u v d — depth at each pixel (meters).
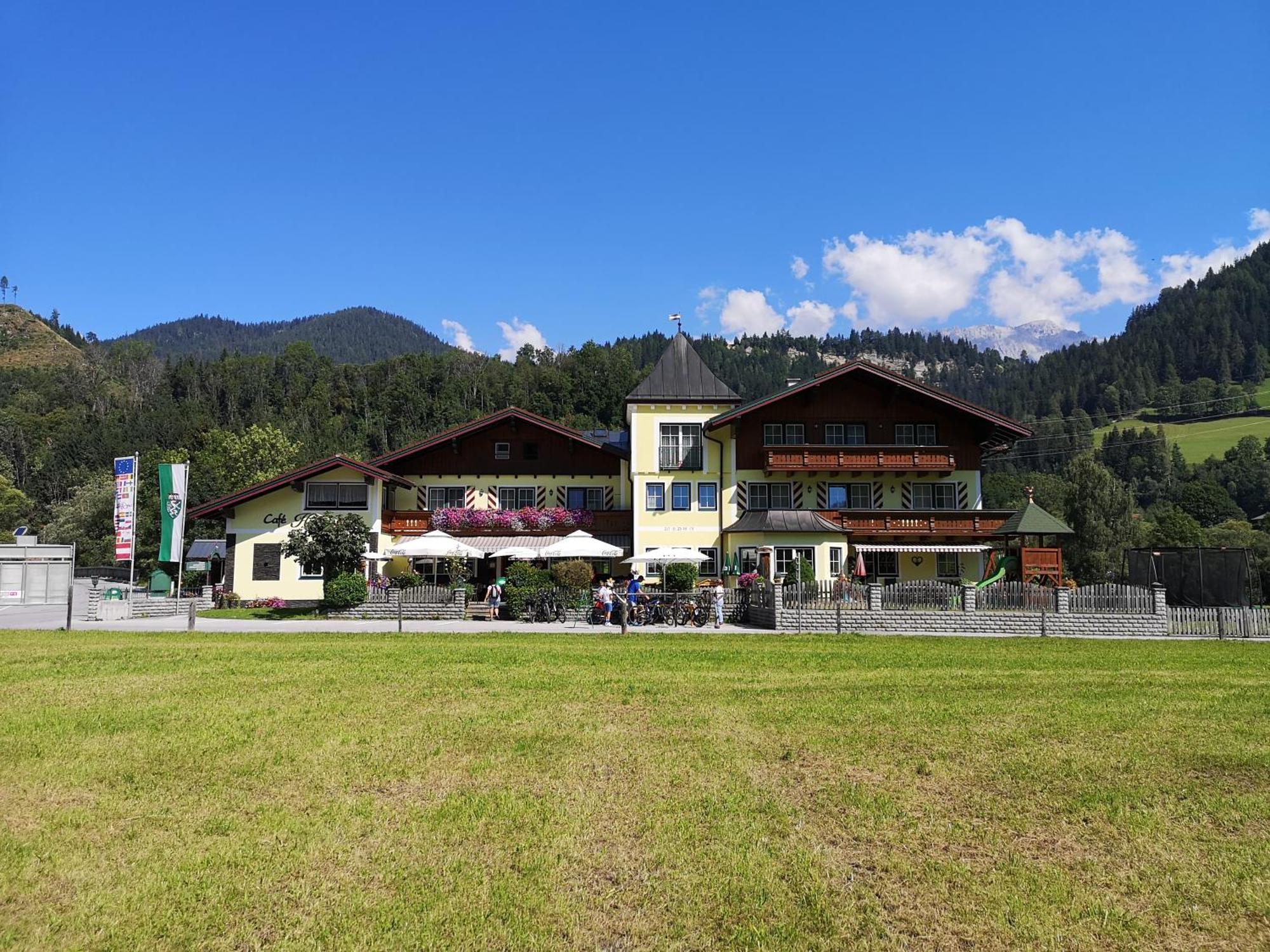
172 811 9.14
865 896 7.39
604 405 165.38
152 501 83.81
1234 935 6.82
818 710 14.22
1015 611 30.83
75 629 30.33
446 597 36.12
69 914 6.89
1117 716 13.84
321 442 136.50
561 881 7.56
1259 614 30.33
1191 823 9.12
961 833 8.75
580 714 13.78
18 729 12.30
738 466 46.44
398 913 6.97
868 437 46.53
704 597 34.53
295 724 12.85
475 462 50.47
